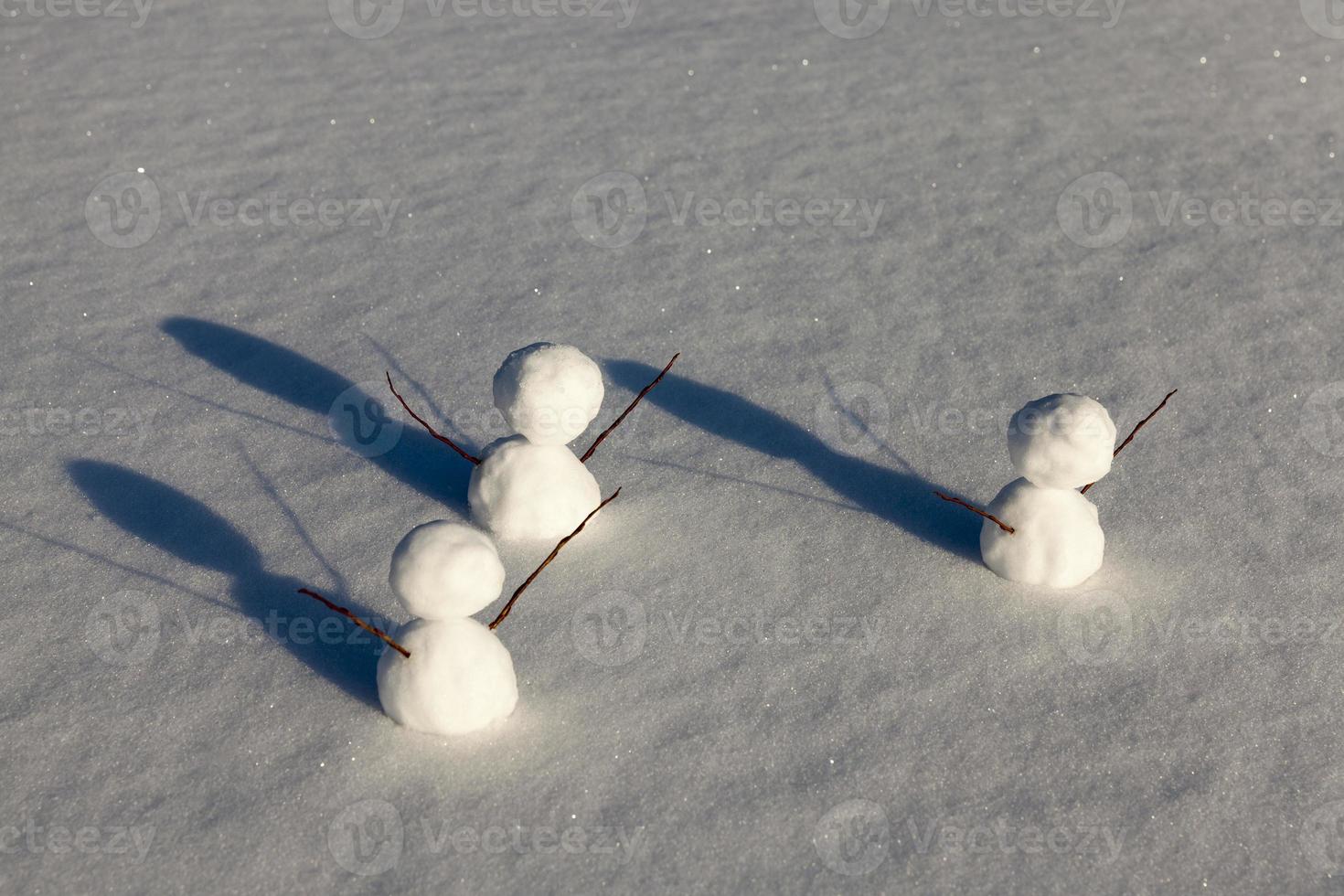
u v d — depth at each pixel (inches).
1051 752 76.9
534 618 80.7
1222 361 95.1
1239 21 144.0
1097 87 125.1
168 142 112.5
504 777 75.4
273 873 72.8
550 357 81.6
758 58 131.6
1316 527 85.7
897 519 85.7
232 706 77.4
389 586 82.0
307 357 94.5
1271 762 76.7
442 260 102.3
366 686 78.2
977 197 108.8
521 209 107.0
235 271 100.8
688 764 76.0
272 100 118.2
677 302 99.3
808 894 72.7
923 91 123.5
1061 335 97.0
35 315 96.5
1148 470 88.4
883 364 94.9
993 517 82.7
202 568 82.6
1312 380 93.7
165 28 132.6
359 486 86.7
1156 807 75.4
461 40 134.7
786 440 90.0
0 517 84.6
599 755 76.2
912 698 78.4
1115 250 103.9
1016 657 79.9
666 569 83.0
